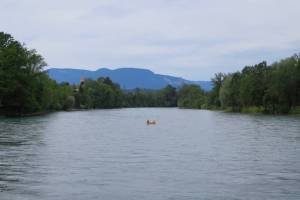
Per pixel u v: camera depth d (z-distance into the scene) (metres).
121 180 30.41
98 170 34.53
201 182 29.88
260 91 179.50
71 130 81.12
